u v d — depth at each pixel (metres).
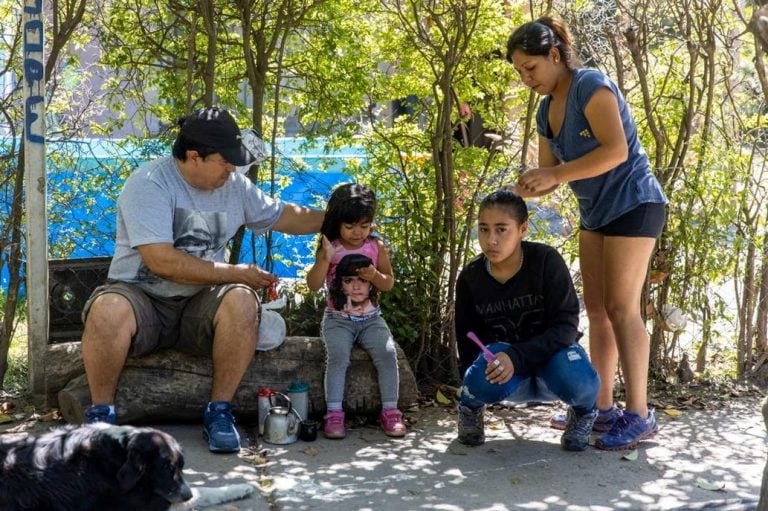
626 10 5.29
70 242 5.62
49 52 5.64
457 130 6.06
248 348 4.30
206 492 3.62
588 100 4.10
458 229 5.48
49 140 5.46
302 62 5.75
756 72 5.61
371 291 4.66
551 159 4.56
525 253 4.26
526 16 5.70
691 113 5.28
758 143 5.61
